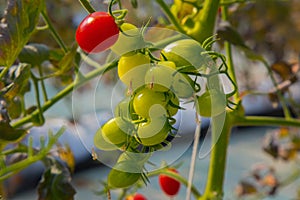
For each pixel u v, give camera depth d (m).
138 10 0.65
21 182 2.25
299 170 1.55
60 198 0.80
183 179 0.85
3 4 0.85
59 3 1.27
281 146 1.38
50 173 0.81
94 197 1.93
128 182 0.60
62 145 0.93
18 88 0.69
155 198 1.58
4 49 0.66
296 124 0.89
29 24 0.67
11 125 0.74
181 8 0.82
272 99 1.00
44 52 0.79
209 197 0.84
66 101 1.32
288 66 1.05
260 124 0.86
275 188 1.41
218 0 0.76
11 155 0.89
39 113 0.77
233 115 0.84
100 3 0.61
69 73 0.86
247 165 2.21
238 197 1.43
